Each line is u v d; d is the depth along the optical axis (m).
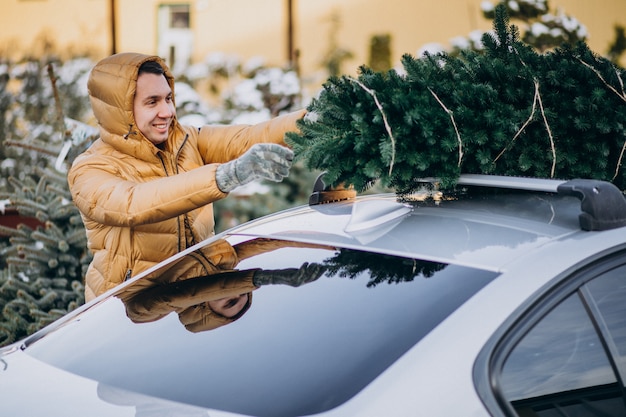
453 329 2.21
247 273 2.76
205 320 2.59
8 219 5.68
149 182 3.38
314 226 2.97
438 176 2.96
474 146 2.99
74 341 2.76
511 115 3.01
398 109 2.90
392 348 2.23
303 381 2.24
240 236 3.07
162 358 2.50
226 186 3.25
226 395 2.28
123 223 3.38
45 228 5.24
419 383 2.11
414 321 2.28
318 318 2.43
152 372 2.45
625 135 3.06
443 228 2.65
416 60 3.15
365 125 2.88
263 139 4.00
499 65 3.13
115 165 3.66
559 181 2.66
